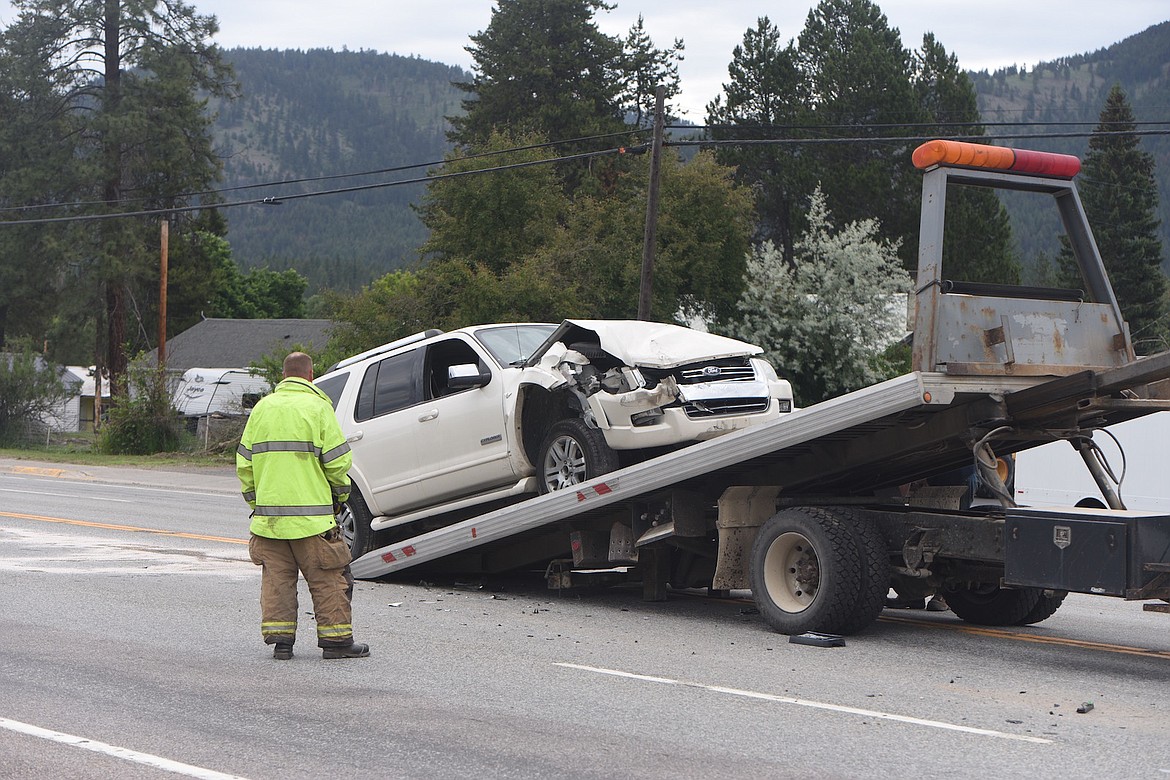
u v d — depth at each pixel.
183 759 6.48
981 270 56.81
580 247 38.00
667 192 41.09
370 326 37.47
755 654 9.69
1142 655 10.04
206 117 63.69
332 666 9.05
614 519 12.01
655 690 8.31
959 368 9.46
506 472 13.03
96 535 18.30
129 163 60.91
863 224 44.44
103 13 61.16
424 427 13.73
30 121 60.34
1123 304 71.62
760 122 70.12
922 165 9.84
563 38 64.44
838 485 11.40
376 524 14.31
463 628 10.86
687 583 12.21
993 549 9.67
